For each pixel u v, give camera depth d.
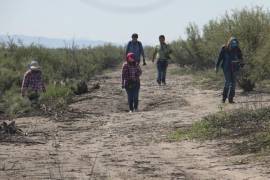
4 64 47.72
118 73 64.88
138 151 19.09
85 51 79.69
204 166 16.22
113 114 29.91
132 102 31.55
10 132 23.73
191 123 24.50
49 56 56.75
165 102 33.72
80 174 15.52
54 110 31.27
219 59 30.97
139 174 15.38
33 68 33.50
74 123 27.02
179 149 19.17
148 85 44.84
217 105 30.48
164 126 24.27
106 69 74.62
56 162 17.33
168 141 20.88
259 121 22.25
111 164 16.86
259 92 34.81
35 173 15.72
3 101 34.84
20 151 19.45
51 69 51.56
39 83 33.69
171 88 41.34
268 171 15.03
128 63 31.44
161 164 16.73
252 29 41.44
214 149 18.67
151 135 22.36
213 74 46.69
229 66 30.67
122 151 19.19
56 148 20.11
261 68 38.81
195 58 57.56
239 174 14.94
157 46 44.62
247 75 39.03
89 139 22.16
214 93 36.41
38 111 31.00
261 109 24.20
